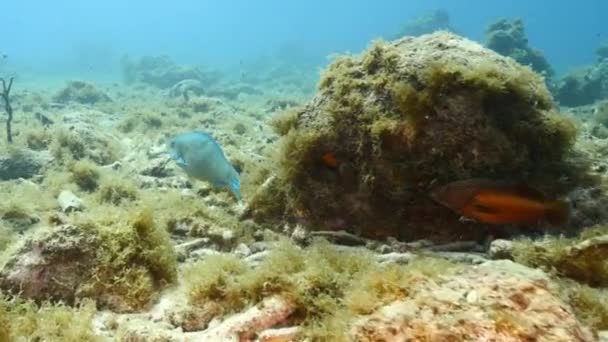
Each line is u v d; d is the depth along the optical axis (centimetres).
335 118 123
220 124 367
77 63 1627
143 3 4959
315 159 130
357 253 99
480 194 101
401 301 68
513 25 602
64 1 4734
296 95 729
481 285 67
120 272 91
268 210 146
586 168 119
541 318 60
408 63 114
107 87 767
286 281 82
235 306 84
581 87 555
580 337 59
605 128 338
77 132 252
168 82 924
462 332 59
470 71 107
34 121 345
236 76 1149
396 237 121
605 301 76
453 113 107
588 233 95
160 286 96
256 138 298
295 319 79
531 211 101
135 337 75
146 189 188
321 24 4462
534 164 115
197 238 133
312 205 132
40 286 88
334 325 70
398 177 113
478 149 108
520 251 94
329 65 137
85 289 88
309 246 118
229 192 163
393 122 111
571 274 88
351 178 124
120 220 97
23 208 159
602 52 727
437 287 69
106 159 242
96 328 80
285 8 4866
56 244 90
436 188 111
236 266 92
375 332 63
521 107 114
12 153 219
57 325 78
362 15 4728
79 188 193
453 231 116
